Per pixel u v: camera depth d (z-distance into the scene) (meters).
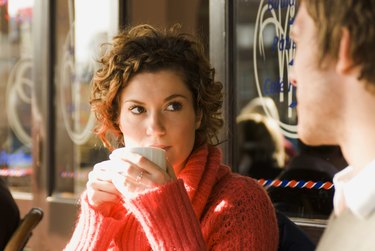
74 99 3.33
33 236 3.42
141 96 1.52
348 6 0.83
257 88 2.54
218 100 1.66
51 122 3.43
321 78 0.87
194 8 2.96
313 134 0.91
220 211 1.48
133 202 1.39
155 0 3.03
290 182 2.45
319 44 0.87
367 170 0.80
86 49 3.25
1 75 3.72
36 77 3.47
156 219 1.38
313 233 2.28
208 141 1.66
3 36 3.72
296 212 2.41
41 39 3.44
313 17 0.87
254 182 1.55
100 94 1.60
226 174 1.58
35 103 3.48
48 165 3.43
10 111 3.67
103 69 1.58
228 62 2.48
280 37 2.43
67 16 3.34
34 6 3.47
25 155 3.59
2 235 2.07
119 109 1.58
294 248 1.62
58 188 3.42
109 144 1.71
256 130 2.68
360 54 0.82
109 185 1.51
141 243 1.54
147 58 1.51
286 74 2.44
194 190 1.52
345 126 0.87
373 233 0.76
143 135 1.53
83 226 1.57
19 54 3.65
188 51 1.57
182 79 1.54
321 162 2.37
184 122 1.53
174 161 1.54
